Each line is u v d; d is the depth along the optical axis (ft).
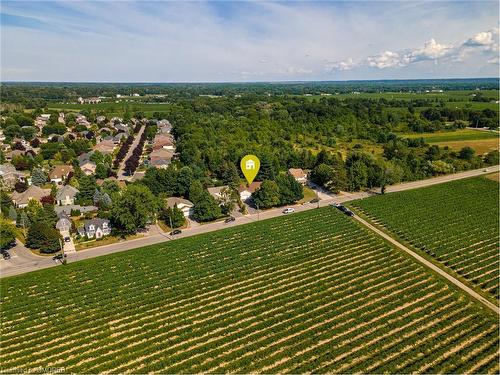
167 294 212.23
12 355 167.94
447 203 349.41
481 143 583.17
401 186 407.85
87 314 197.67
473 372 154.81
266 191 338.75
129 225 281.54
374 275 228.63
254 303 203.92
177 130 647.15
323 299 205.05
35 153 542.57
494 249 263.70
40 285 224.53
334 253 260.01
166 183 373.61
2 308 202.39
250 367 157.38
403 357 160.66
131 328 186.91
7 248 274.16
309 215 324.19
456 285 219.41
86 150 565.94
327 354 162.71
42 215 299.79
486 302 203.21
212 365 159.12
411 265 241.76
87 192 367.25
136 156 517.96
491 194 374.43
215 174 452.35
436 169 437.99
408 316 187.01
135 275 233.14
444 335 173.27
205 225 311.68
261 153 428.97
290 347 169.99
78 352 170.50
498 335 174.09
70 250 271.08
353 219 317.83
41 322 192.24
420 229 294.46
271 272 236.02
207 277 231.50
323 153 457.27
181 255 257.34
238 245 270.67
